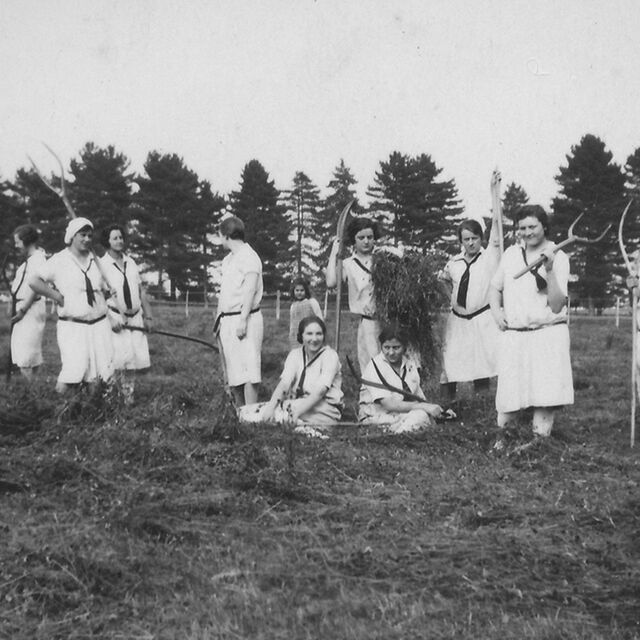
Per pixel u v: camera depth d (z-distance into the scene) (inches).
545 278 267.6
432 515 193.3
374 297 334.6
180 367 531.8
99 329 309.7
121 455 222.7
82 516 181.5
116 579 153.5
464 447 261.4
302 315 406.3
